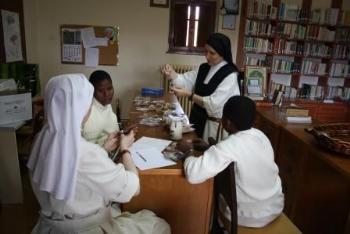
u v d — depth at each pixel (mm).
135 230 1262
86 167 1029
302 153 2203
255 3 4004
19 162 2527
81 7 4047
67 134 962
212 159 1288
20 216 2240
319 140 1944
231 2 4102
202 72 2402
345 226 1707
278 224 1524
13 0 3281
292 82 4555
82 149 1022
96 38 4160
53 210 1075
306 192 2166
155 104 2629
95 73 1939
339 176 1809
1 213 2271
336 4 4312
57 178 966
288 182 2426
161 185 1451
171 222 1525
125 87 4391
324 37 4238
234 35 4242
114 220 1267
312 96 4516
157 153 1499
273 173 1445
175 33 4262
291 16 4121
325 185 1948
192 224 1539
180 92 2361
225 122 1454
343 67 4445
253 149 1354
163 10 4145
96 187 1066
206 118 2281
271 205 1477
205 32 4262
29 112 2596
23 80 3242
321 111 4398
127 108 4445
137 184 1177
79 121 988
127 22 4152
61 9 4031
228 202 1308
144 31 4203
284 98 4188
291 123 2619
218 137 2178
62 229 1100
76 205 1072
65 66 4230
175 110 2387
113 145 1384
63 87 961
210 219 1661
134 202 1471
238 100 1388
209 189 1486
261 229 1482
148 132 1833
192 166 1295
